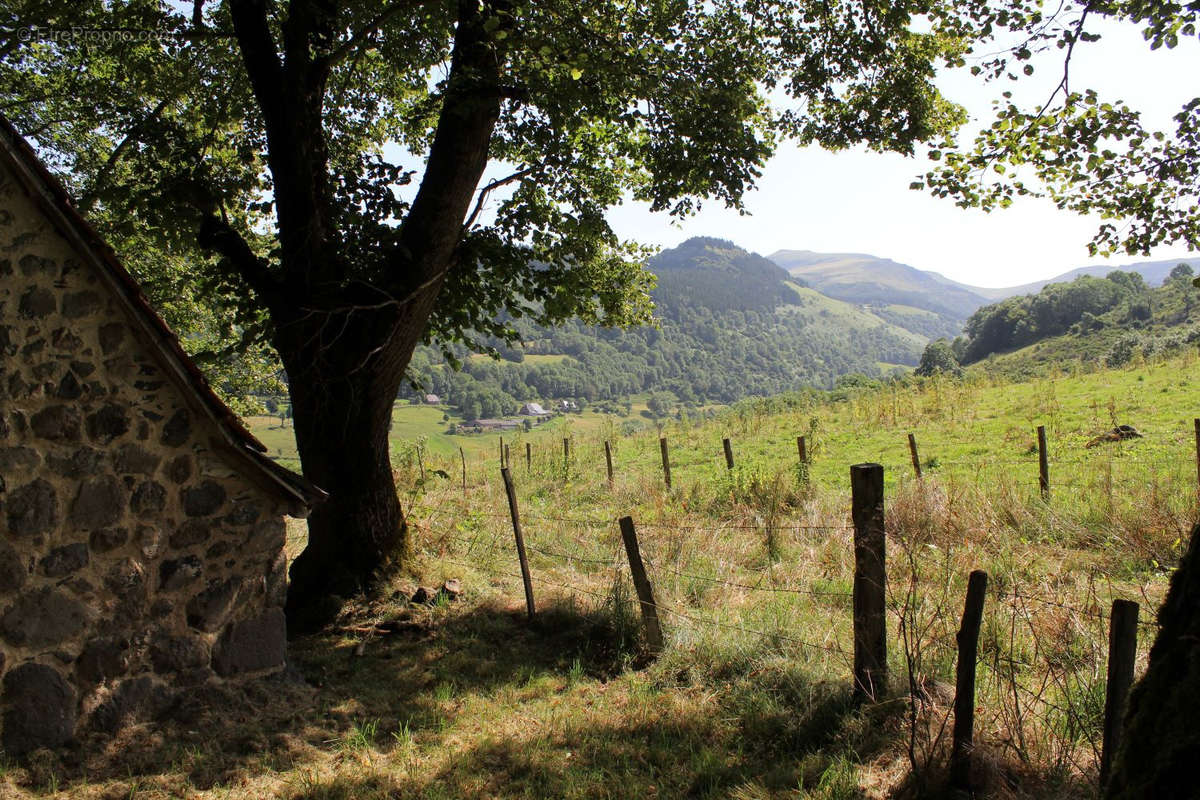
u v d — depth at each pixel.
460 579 9.92
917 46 10.20
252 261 8.92
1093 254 7.26
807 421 25.14
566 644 8.14
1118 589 8.20
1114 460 14.25
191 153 9.21
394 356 9.19
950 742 4.87
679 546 10.66
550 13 8.87
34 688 5.43
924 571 8.86
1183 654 2.82
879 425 22.67
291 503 6.72
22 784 5.10
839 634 7.37
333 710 6.60
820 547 10.60
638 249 12.98
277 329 9.03
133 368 5.92
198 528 6.28
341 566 9.41
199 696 6.23
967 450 17.42
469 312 10.79
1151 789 2.78
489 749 5.88
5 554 5.35
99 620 5.75
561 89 8.83
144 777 5.33
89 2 9.80
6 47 9.29
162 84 11.46
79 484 5.68
